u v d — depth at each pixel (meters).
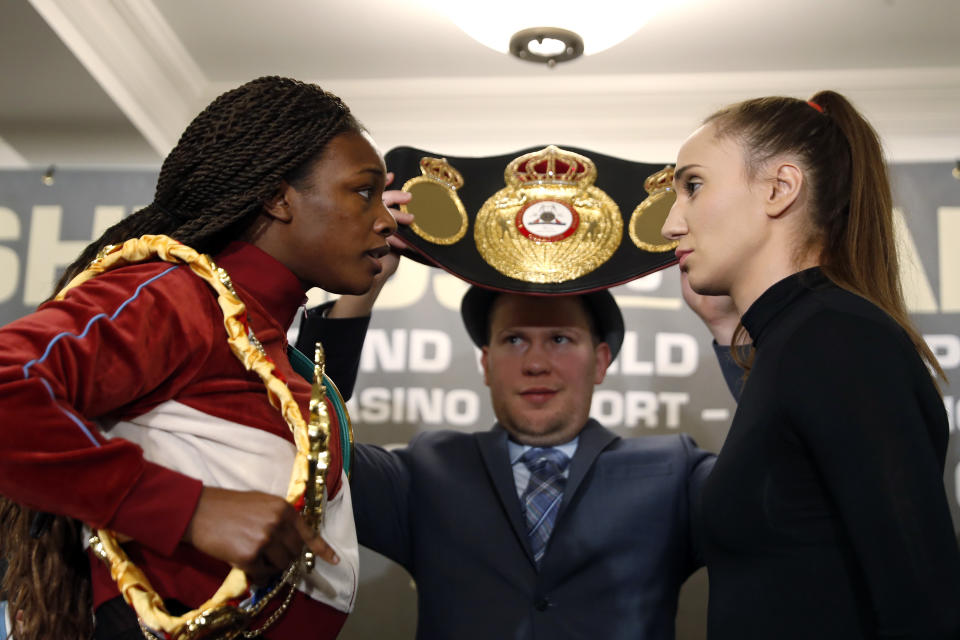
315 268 1.49
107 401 1.17
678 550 2.34
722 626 1.46
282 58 3.33
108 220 3.35
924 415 1.35
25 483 1.07
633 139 3.51
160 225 1.47
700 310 2.28
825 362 1.35
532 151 2.42
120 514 1.12
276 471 1.30
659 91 3.41
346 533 1.45
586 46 2.70
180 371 1.28
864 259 1.53
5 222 3.34
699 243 1.62
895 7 2.95
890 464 1.25
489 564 2.30
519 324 2.49
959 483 3.01
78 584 1.35
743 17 3.04
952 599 1.20
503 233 2.30
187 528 1.14
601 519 2.31
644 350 3.27
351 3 3.00
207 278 1.32
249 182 1.42
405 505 2.46
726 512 1.46
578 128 3.52
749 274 1.59
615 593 2.25
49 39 2.85
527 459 2.48
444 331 3.36
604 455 2.44
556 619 2.22
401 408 3.30
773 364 1.43
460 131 3.55
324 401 1.35
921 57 3.22
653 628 2.22
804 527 1.38
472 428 3.29
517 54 2.76
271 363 1.32
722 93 3.41
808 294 1.49
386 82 3.46
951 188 3.20
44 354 1.09
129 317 1.20
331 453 1.44
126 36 3.10
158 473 1.15
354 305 2.22
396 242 2.20
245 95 1.46
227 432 1.29
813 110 1.64
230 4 3.02
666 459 2.44
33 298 3.30
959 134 3.38
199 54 3.29
